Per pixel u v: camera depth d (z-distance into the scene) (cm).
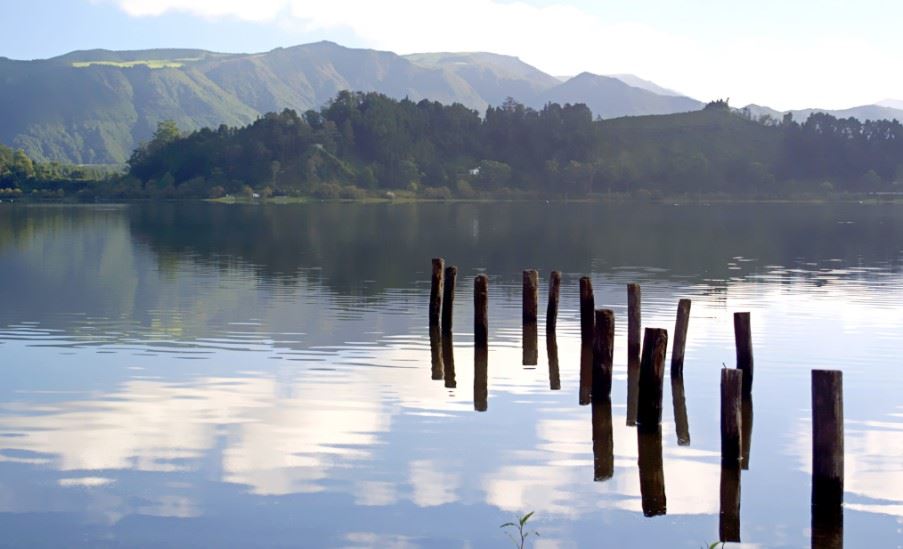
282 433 2156
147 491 1791
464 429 2216
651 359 2233
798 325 3709
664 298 4522
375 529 1631
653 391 2233
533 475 1911
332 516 1683
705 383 2720
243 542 1575
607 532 1642
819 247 8056
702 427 2273
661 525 1677
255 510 1705
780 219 13388
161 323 3688
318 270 5912
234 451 2023
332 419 2280
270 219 13412
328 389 2581
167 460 1961
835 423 1723
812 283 5234
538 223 12281
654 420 2236
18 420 2242
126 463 1941
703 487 1861
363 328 3588
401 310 4072
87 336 3384
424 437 2148
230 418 2277
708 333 3503
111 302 4294
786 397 2558
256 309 4088
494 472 1922
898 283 5238
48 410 2333
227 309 4084
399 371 2825
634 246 8150
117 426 2198
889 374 2823
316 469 1920
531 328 3459
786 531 1656
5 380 2659
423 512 1709
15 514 1678
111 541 1573
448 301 3384
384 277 5488
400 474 1900
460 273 5762
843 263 6512
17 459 1958
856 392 2603
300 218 13775
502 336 3434
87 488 1800
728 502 1784
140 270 5850
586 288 3181
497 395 2545
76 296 4509
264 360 2961
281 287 4944
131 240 8688
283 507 1720
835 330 3591
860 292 4809
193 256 6956
